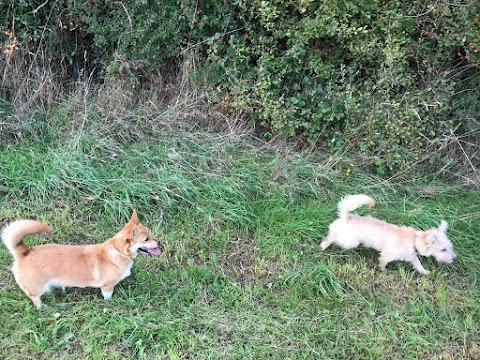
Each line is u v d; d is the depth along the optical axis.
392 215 2.79
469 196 3.03
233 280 2.33
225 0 3.01
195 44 3.14
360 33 2.96
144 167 2.82
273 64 3.04
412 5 2.95
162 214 2.59
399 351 2.08
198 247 2.48
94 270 2.01
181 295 2.19
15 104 3.09
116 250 2.02
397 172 3.07
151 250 2.10
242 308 2.17
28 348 1.89
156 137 3.03
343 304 2.25
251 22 3.07
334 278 2.35
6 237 1.92
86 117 2.98
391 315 2.22
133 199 2.62
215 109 3.18
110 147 2.88
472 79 3.21
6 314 2.00
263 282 2.34
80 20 3.17
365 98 3.01
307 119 3.15
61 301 2.09
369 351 2.04
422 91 3.02
